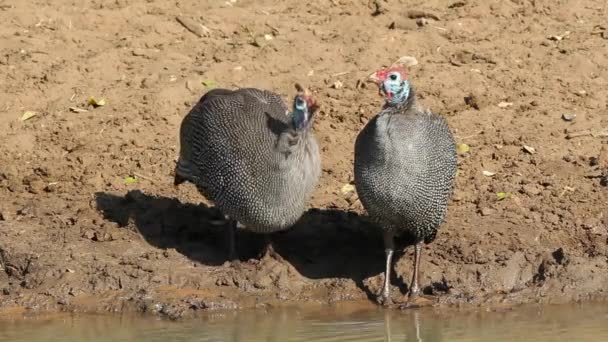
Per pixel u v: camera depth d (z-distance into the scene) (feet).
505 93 49.73
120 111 48.88
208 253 40.75
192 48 53.21
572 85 50.11
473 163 45.39
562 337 35.19
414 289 38.47
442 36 53.62
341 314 37.63
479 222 41.55
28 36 53.52
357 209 43.09
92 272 39.47
